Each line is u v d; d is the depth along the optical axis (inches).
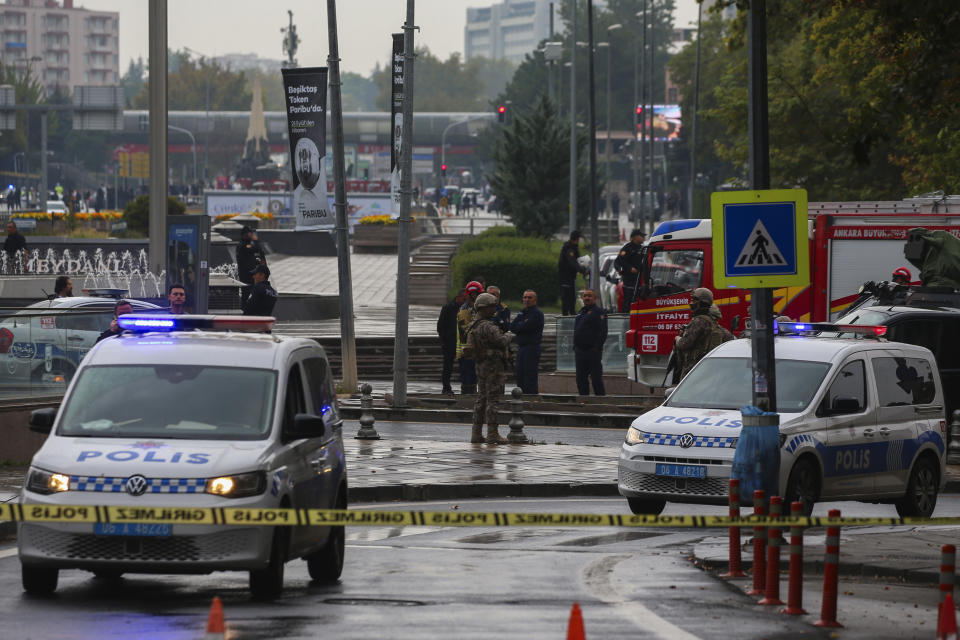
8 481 2472.9
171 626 1344.7
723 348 2431.1
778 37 7116.1
